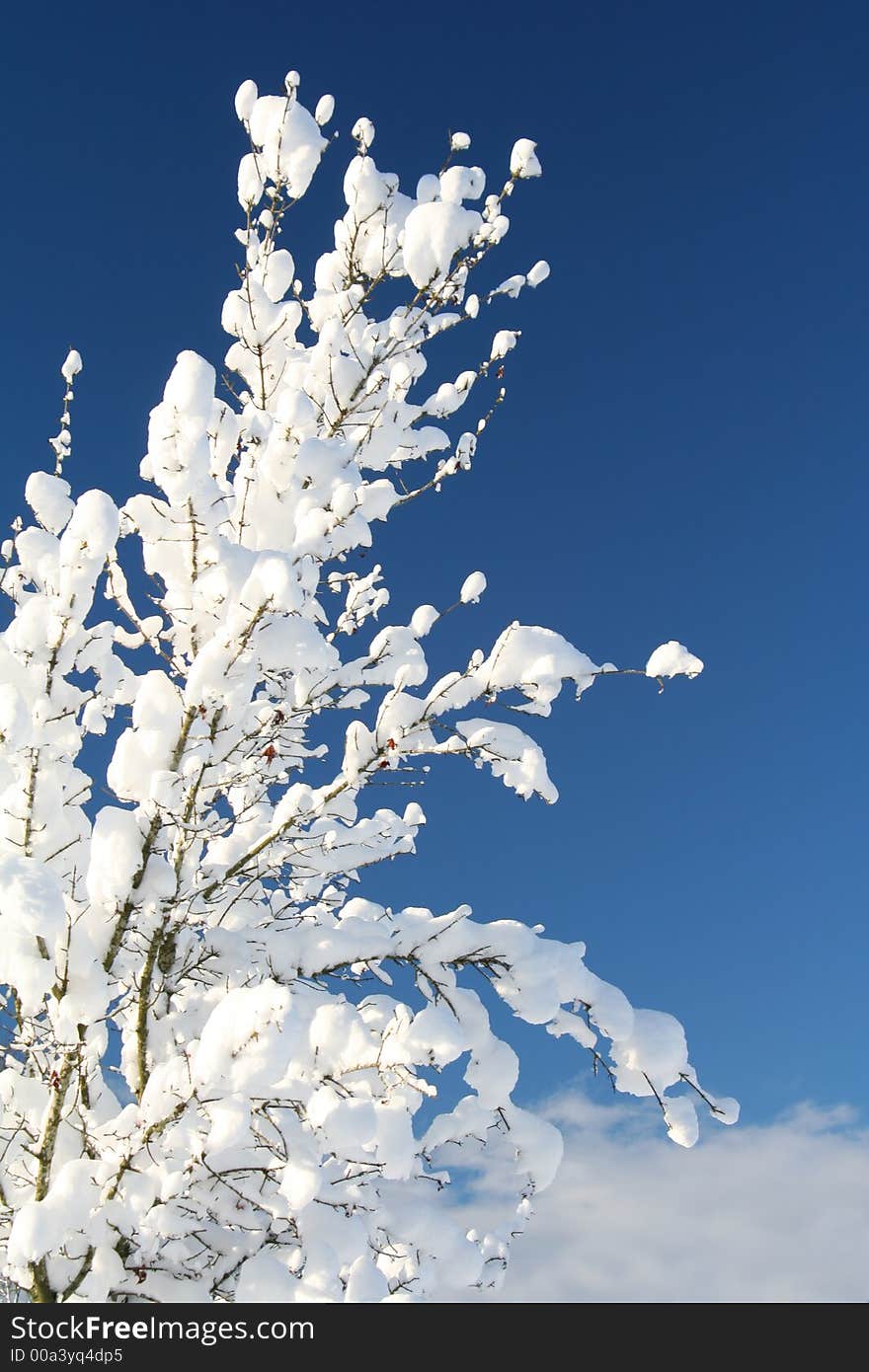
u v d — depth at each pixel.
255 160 4.64
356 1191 3.86
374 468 5.12
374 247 4.72
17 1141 4.02
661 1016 4.07
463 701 3.87
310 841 4.68
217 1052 2.36
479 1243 4.70
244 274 4.67
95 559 3.00
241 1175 3.75
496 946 3.97
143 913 3.79
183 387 3.02
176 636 4.09
